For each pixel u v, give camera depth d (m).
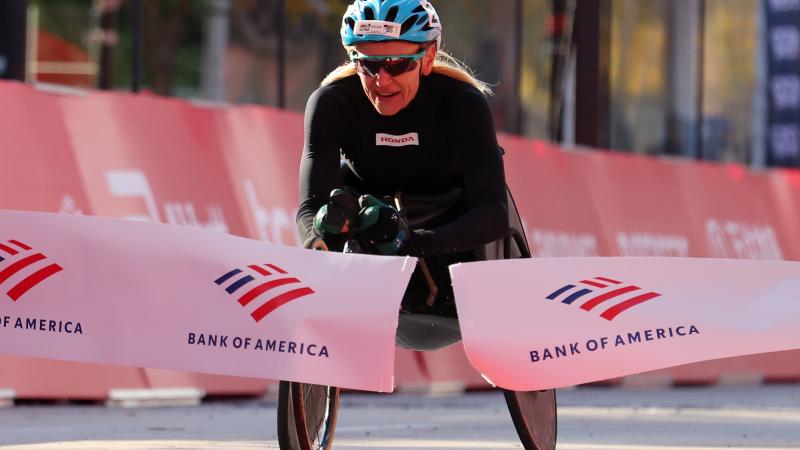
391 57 10.08
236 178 21.64
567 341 8.90
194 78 67.00
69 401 18.84
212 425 16.55
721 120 57.06
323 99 10.55
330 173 10.45
